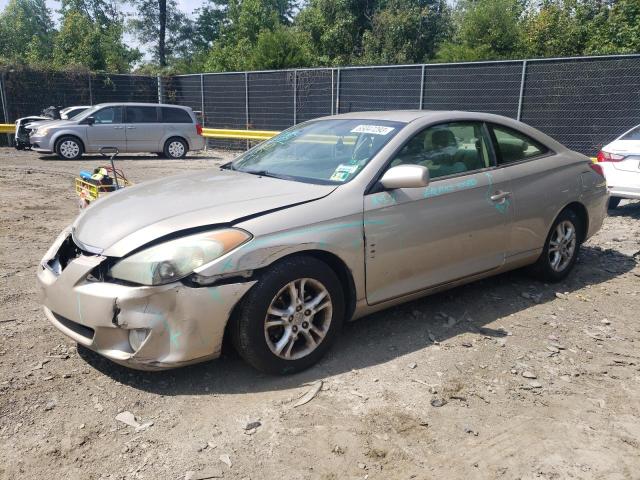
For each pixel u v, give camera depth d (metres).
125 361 3.11
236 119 19.81
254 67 23.09
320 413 3.10
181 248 3.10
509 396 3.34
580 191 5.27
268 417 3.05
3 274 5.24
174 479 2.57
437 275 4.18
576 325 4.40
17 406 3.09
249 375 3.48
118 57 28.84
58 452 2.73
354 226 3.61
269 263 3.25
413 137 4.14
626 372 3.68
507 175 4.61
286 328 3.41
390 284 3.89
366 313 3.87
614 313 4.68
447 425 3.03
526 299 4.91
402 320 4.37
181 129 17.78
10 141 20.38
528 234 4.82
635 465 2.76
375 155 3.94
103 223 3.47
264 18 31.95
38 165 14.83
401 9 30.50
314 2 31.92
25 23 45.56
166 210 3.45
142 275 3.06
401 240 3.86
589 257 6.35
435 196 4.06
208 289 3.10
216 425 2.97
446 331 4.20
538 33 22.83
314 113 17.47
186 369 3.53
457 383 3.45
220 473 2.62
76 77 21.16
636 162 8.34
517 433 2.99
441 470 2.69
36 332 3.99
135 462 2.68
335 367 3.61
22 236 6.77
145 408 3.11
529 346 3.99
